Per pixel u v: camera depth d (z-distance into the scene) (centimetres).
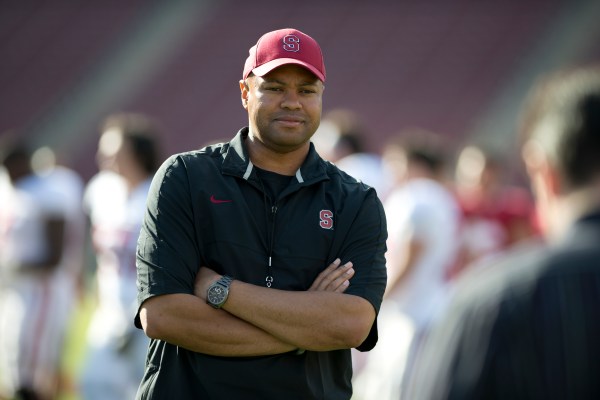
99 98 7675
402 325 2064
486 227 2397
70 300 2266
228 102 7400
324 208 1055
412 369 2025
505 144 6200
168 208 1035
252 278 1028
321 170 1070
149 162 1909
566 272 628
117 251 1866
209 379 1013
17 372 2178
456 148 6216
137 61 7981
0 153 2227
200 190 1038
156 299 1016
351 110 6919
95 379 1841
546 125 657
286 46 1045
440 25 7562
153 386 1041
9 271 2200
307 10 8069
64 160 6900
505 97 6719
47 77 7975
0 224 2219
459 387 622
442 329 654
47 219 2184
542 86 686
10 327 2186
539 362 614
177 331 1006
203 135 7150
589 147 638
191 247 1030
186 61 7875
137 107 7519
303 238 1040
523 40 7206
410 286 2064
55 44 8288
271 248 1034
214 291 1005
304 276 1037
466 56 7212
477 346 626
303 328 1002
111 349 1831
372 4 7938
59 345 2238
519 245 2430
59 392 2253
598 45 6869
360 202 1069
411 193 2092
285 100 1032
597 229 636
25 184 2197
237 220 1031
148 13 8488
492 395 618
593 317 615
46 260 2184
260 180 1048
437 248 2072
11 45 8344
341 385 1084
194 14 8356
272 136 1034
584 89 651
